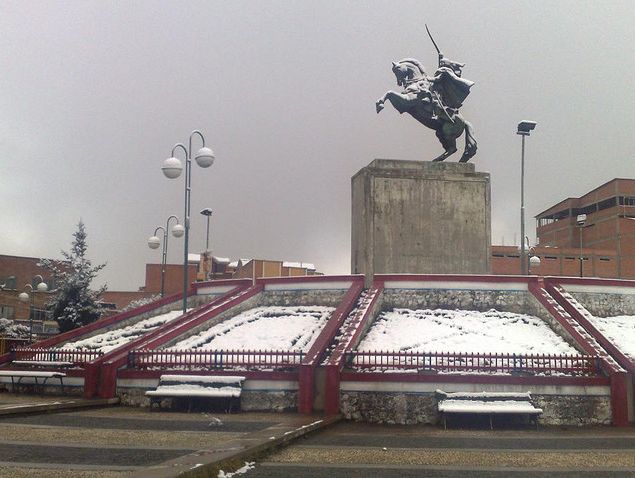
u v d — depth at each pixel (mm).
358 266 25766
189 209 24375
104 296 72188
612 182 82500
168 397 17516
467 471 10281
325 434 14555
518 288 22781
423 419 16969
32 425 14133
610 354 18516
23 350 21875
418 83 27109
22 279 72438
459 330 20656
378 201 25031
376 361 18250
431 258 25016
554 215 95062
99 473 8930
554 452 12312
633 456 11906
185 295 24172
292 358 18844
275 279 25281
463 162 26344
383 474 9883
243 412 17531
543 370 17406
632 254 81125
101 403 18344
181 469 8711
